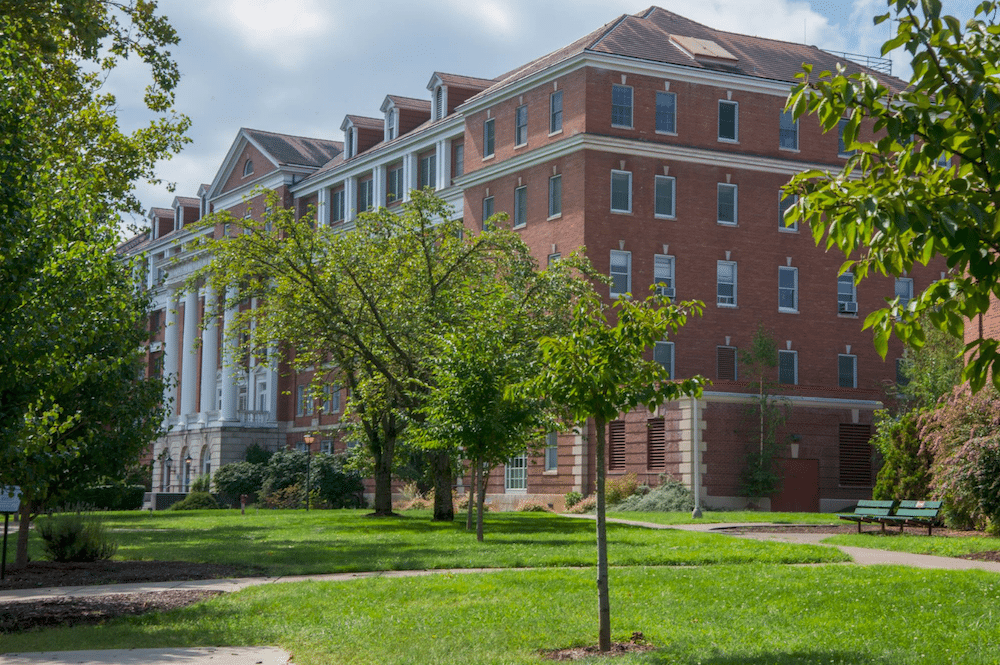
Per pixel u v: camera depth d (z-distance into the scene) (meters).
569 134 47.03
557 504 45.94
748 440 42.25
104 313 15.86
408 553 21.27
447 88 58.97
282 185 70.50
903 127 6.32
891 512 26.47
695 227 47.69
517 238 35.44
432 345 32.41
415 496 53.72
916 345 6.72
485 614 12.91
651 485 42.84
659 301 11.61
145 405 19.86
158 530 32.44
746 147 48.94
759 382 42.69
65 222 14.44
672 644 10.73
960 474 24.48
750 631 11.42
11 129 13.27
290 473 59.97
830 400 43.88
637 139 46.75
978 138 6.29
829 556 19.47
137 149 28.94
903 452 30.48
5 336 11.97
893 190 6.33
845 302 50.34
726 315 47.81
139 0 27.77
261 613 13.42
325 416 66.38
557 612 13.03
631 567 18.22
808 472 43.38
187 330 77.00
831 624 11.63
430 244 35.88
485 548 22.12
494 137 51.56
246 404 75.94
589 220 45.75
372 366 36.66
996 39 6.50
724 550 20.56
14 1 22.62
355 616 12.91
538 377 11.74
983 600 13.03
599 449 11.42
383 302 34.91
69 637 11.81
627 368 11.39
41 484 13.18
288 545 24.53
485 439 24.91
